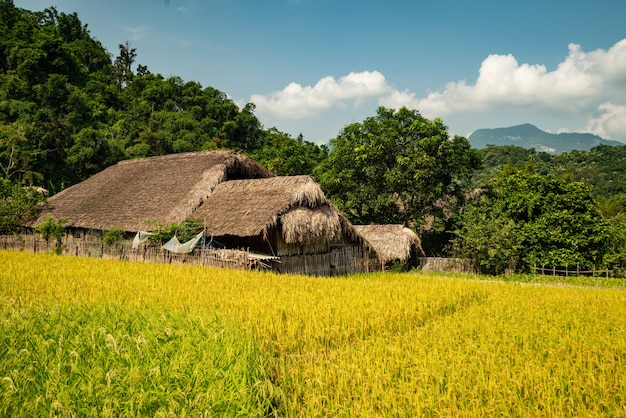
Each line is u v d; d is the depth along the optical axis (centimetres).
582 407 545
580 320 1012
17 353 602
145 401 485
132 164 3031
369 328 876
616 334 886
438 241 3141
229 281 1341
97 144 4334
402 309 1023
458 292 1336
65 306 901
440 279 1855
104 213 2442
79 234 2494
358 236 2319
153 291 1150
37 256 1978
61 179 4181
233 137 7025
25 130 3969
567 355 726
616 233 2502
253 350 649
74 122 4778
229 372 559
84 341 660
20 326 726
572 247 2428
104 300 980
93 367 563
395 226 2658
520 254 2572
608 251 2466
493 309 1113
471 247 2580
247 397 516
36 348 632
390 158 3078
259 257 1761
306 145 6003
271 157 4366
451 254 2967
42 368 564
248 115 7469
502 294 1407
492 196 2923
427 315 1024
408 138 3055
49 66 5662
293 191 1988
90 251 2416
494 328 883
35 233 2684
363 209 3080
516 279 2309
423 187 2911
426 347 743
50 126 4216
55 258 1911
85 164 4219
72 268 1573
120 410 477
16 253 2102
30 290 1127
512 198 2644
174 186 2431
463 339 820
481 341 784
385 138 2955
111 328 725
